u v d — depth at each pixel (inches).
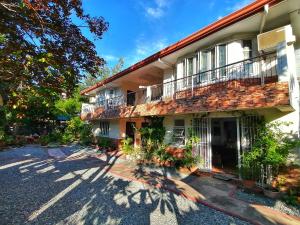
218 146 584.1
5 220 194.7
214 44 382.6
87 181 331.0
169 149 459.5
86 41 211.6
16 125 916.6
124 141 638.5
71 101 1055.0
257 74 336.8
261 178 286.2
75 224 190.1
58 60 199.6
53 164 466.9
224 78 362.0
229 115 345.1
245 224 193.3
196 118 406.0
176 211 221.6
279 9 282.0
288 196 241.9
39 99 213.0
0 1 149.1
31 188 292.7
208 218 205.6
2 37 177.9
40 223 190.9
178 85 455.5
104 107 726.5
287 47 243.0
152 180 335.6
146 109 470.9
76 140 954.7
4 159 523.2
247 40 354.9
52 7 176.7
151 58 478.0
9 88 181.3
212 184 313.1
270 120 299.7
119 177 356.8
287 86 231.0
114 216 207.8
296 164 274.1
